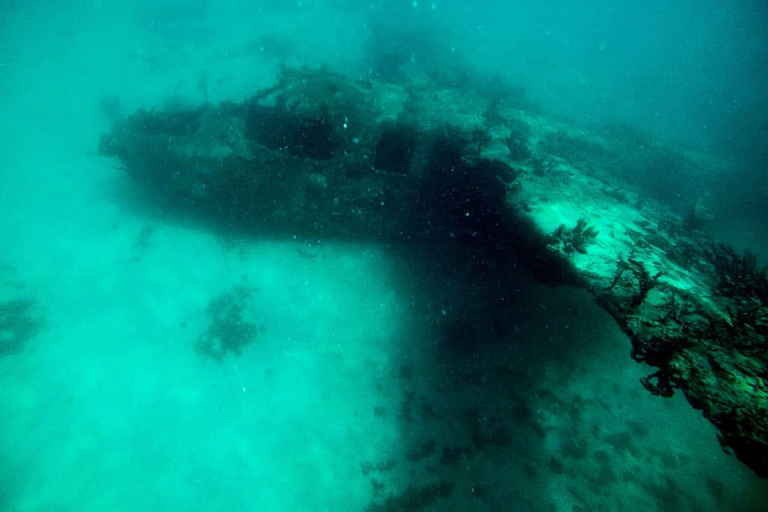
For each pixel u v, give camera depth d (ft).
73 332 28.30
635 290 17.44
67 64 70.90
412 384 27.32
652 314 16.06
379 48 80.18
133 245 34.83
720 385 12.70
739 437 11.52
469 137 31.30
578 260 19.80
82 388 25.36
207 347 28.30
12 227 35.53
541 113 64.64
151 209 38.24
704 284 19.29
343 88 30.58
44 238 34.96
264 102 41.29
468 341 29.53
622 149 55.47
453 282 32.68
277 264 33.19
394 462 23.95
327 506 22.26
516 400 26.81
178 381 26.53
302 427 25.07
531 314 30.68
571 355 28.66
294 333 29.43
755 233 49.14
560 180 28.63
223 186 30.94
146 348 28.02
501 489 23.17
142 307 30.40
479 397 26.89
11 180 41.22
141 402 25.23
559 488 23.34
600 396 26.96
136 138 33.19
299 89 29.73
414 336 29.68
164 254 33.99
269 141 31.27
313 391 26.68
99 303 30.35
